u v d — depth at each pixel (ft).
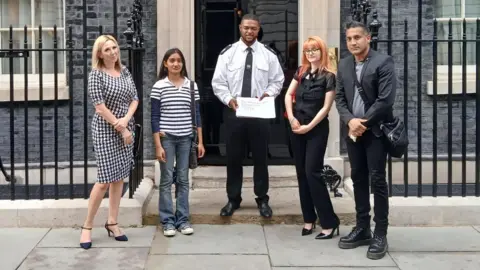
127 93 16.07
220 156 22.86
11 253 15.79
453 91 22.44
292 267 14.90
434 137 18.61
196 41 22.61
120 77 16.11
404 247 16.38
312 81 16.43
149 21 22.07
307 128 16.30
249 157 23.00
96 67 15.89
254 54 18.12
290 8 22.54
